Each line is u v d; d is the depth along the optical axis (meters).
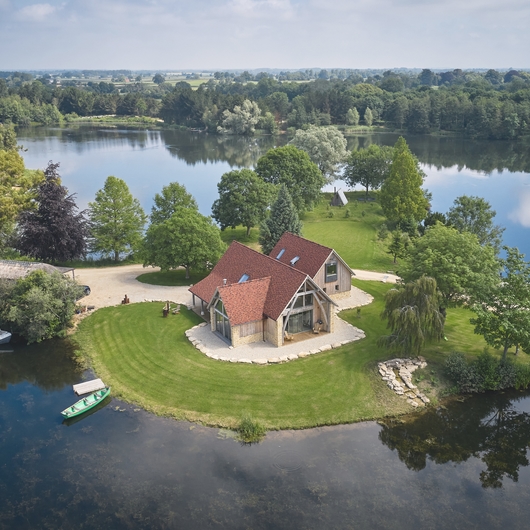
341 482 33.88
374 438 38.38
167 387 44.06
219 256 67.62
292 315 52.06
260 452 36.47
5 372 47.81
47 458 36.03
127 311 59.06
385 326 54.94
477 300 47.19
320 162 124.06
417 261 53.09
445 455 37.09
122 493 32.78
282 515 31.08
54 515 31.12
